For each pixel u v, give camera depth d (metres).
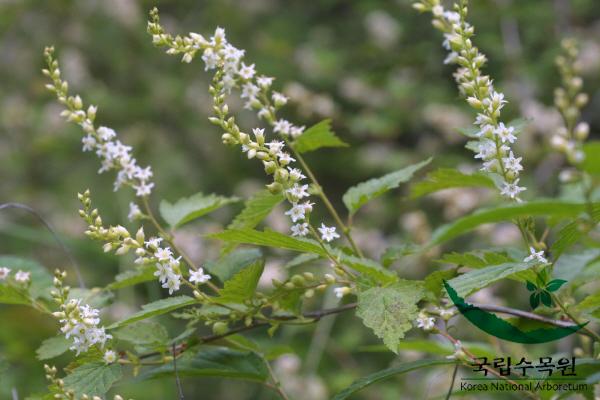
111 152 4.67
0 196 16.84
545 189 12.95
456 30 4.21
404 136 18.31
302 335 12.38
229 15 19.69
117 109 18.11
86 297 4.97
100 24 19.06
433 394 8.17
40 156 17.84
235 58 4.45
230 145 4.10
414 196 4.70
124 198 14.75
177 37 4.43
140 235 4.16
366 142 17.78
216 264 4.79
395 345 3.68
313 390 10.49
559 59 5.13
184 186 17.11
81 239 13.51
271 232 3.75
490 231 10.95
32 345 8.91
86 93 18.08
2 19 19.02
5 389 8.99
